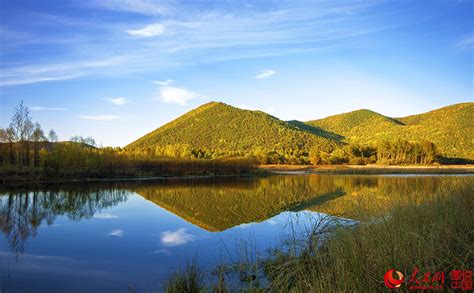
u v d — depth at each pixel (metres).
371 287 5.86
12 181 43.78
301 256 9.32
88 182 47.88
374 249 6.71
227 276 9.23
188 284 8.23
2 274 10.52
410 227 7.64
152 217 20.98
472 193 10.88
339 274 6.12
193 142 163.75
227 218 20.09
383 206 11.33
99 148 59.38
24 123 48.62
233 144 154.62
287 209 22.17
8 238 15.61
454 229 7.21
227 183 48.66
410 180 45.31
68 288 9.34
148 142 169.88
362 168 80.75
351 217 11.73
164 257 12.12
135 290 9.03
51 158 49.12
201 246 13.51
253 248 12.39
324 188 37.19
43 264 11.61
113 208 24.97
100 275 10.34
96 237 15.73
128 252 12.97
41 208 25.11
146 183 48.00
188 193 35.06
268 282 8.36
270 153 111.94
